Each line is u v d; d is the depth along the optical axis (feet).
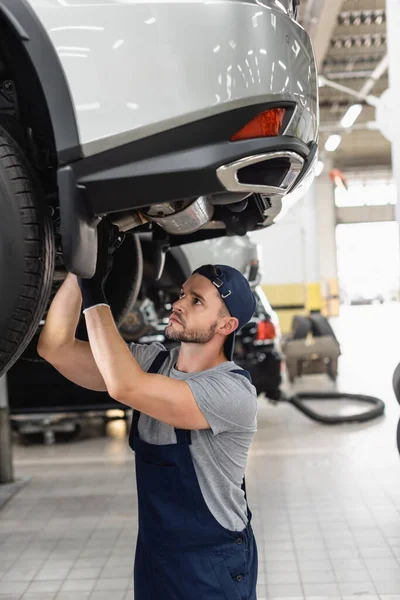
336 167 82.94
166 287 14.38
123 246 8.24
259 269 16.46
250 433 6.43
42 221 5.74
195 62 5.66
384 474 16.76
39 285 5.72
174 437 6.26
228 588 6.16
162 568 6.20
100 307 6.04
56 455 19.66
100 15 5.63
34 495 15.96
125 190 5.64
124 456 19.26
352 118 30.40
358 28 42.42
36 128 6.28
